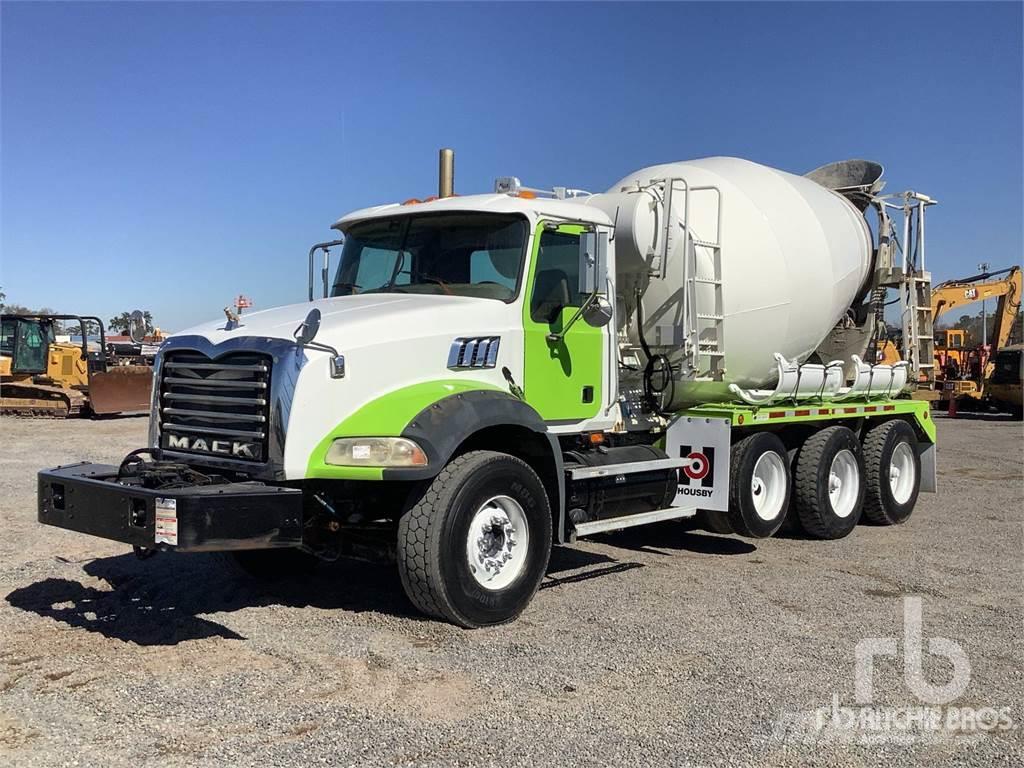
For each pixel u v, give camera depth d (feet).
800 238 31.04
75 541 28.40
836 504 32.12
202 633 19.20
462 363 21.30
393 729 14.32
